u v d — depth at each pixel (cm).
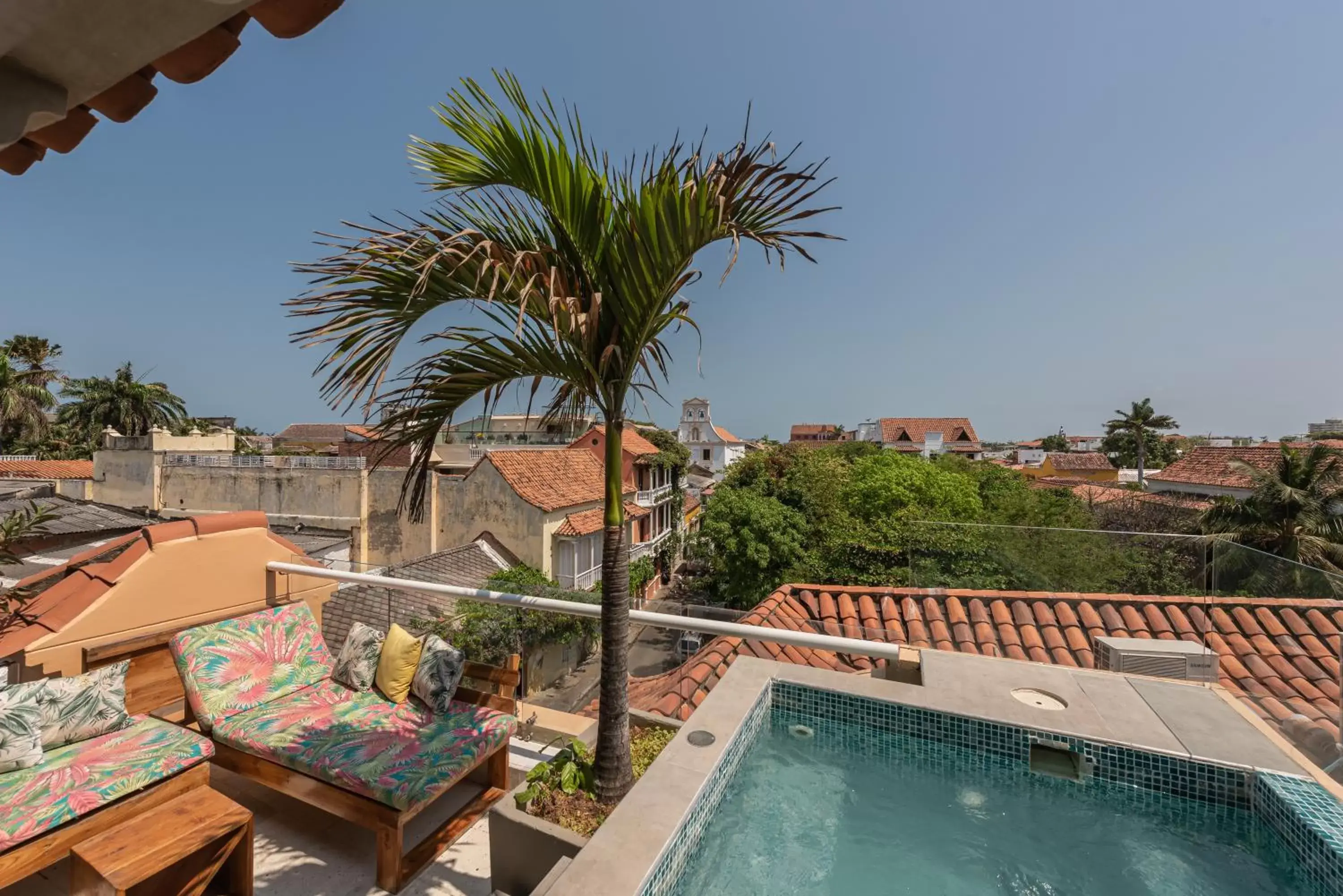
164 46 103
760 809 246
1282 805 216
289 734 255
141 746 232
